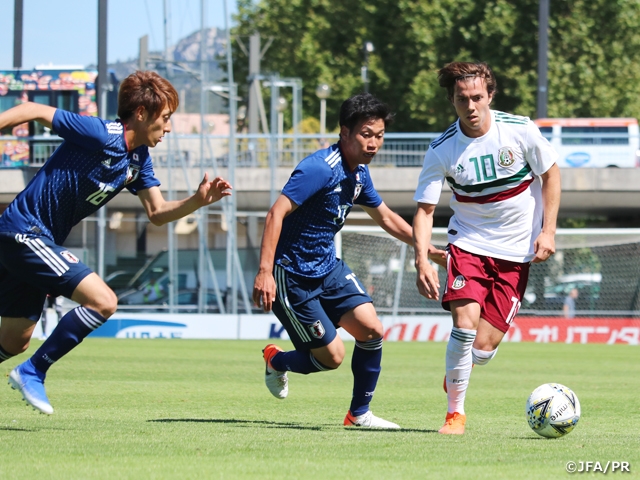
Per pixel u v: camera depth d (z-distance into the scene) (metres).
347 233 89.00
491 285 21.45
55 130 18.39
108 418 23.59
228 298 84.44
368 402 22.56
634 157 104.25
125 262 88.56
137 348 63.88
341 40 180.75
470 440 19.23
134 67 100.88
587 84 151.25
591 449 18.02
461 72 20.42
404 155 101.69
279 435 19.72
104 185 19.09
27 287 19.50
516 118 21.03
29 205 18.67
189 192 88.25
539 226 21.70
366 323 21.75
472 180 21.05
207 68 89.06
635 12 153.62
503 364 52.94
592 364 53.41
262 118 128.38
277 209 20.59
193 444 17.95
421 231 21.25
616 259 88.69
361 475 14.59
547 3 110.88
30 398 18.61
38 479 13.99
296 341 22.28
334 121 176.88
